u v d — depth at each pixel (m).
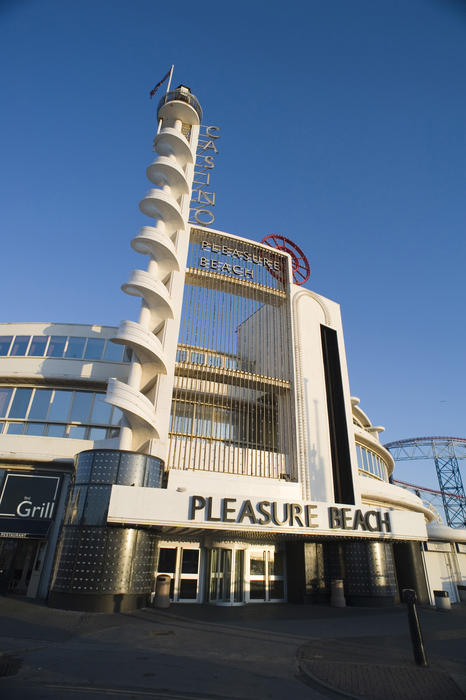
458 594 22.73
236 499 15.02
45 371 22.84
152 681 6.34
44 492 18.41
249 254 24.33
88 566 13.07
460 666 7.70
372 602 17.33
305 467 19.61
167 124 25.69
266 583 18.03
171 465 17.23
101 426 22.25
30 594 16.11
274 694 6.00
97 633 9.88
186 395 19.78
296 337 22.67
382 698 5.94
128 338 16.83
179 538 17.28
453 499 64.81
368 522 17.28
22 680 6.23
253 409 21.69
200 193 25.38
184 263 20.91
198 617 12.70
